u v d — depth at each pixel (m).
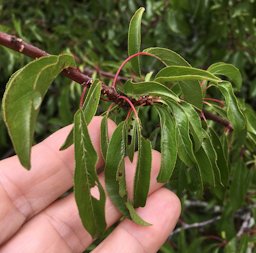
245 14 0.22
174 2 0.21
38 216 0.14
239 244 0.20
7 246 0.14
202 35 0.25
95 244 0.19
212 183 0.13
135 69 0.13
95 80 0.11
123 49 0.27
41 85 0.10
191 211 0.28
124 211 0.12
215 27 0.23
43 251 0.14
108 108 0.14
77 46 0.23
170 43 0.26
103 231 0.11
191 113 0.12
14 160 0.14
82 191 0.11
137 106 0.12
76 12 0.27
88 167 0.11
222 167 0.14
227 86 0.13
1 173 0.14
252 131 0.15
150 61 0.25
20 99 0.09
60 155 0.14
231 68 0.14
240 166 0.17
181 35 0.25
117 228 0.14
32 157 0.14
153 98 0.12
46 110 0.28
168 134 0.12
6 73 0.23
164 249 0.21
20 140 0.09
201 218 0.26
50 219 0.14
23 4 0.28
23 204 0.14
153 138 0.16
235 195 0.17
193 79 0.12
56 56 0.10
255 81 0.26
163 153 0.12
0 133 0.24
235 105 0.13
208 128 0.14
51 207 0.14
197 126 0.12
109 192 0.12
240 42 0.24
